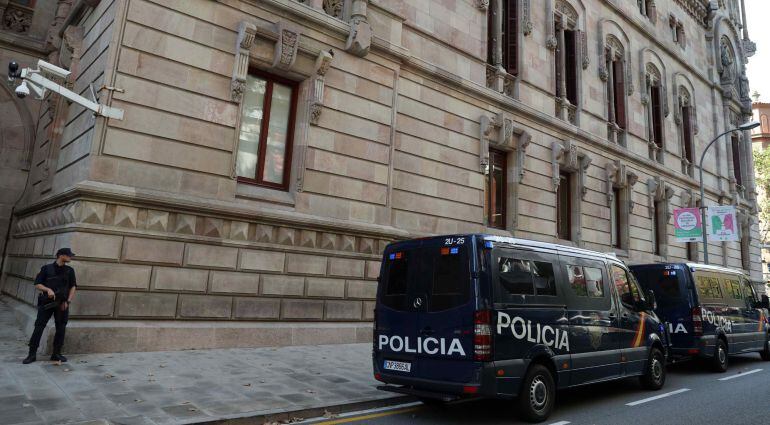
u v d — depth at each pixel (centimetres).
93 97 909
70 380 661
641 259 2261
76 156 949
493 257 628
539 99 1816
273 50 1102
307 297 1096
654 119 2627
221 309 971
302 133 1134
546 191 1775
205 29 1005
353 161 1212
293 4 1119
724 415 695
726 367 1134
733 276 1278
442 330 619
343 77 1215
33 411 532
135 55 918
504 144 1623
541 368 650
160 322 896
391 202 1284
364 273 1198
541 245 714
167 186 928
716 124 3209
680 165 2734
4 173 1393
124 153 887
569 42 2088
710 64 3294
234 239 996
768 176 5303
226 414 567
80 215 835
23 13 1466
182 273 927
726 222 2080
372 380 801
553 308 688
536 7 1883
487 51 1670
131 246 875
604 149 2109
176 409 572
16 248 1302
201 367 786
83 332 805
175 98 953
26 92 850
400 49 1330
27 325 928
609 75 2269
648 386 885
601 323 774
